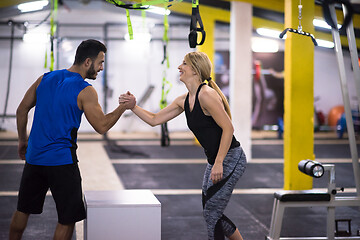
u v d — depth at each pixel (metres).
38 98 2.74
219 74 13.13
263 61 13.39
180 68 2.78
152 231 2.69
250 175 6.86
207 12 9.12
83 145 10.20
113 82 12.66
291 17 5.30
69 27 12.09
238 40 7.80
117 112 2.83
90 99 2.69
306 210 4.69
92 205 2.63
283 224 4.17
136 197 2.84
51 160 2.65
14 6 9.40
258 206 4.92
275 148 10.09
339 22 6.76
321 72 13.52
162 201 5.12
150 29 11.53
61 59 12.22
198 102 2.70
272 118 13.57
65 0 11.02
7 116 10.73
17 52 12.20
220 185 2.73
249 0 7.72
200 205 4.94
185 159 8.34
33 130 2.71
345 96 3.46
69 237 2.73
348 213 4.59
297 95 5.38
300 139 5.41
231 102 8.09
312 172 3.28
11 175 6.60
